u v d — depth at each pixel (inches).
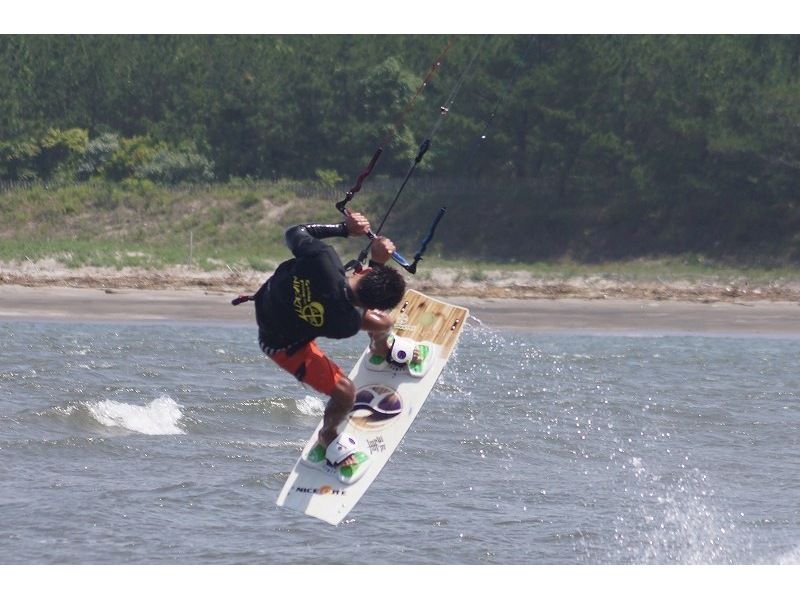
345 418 1001.5
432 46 6884.8
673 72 5590.6
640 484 1605.6
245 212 5797.2
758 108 5324.8
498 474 1633.9
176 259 4515.3
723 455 1772.9
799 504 1518.2
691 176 5393.7
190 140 6968.5
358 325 933.8
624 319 3612.2
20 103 7253.9
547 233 5408.5
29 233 5738.2
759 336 3344.0
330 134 6702.8
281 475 1561.3
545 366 2583.7
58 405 1870.1
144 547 1267.2
